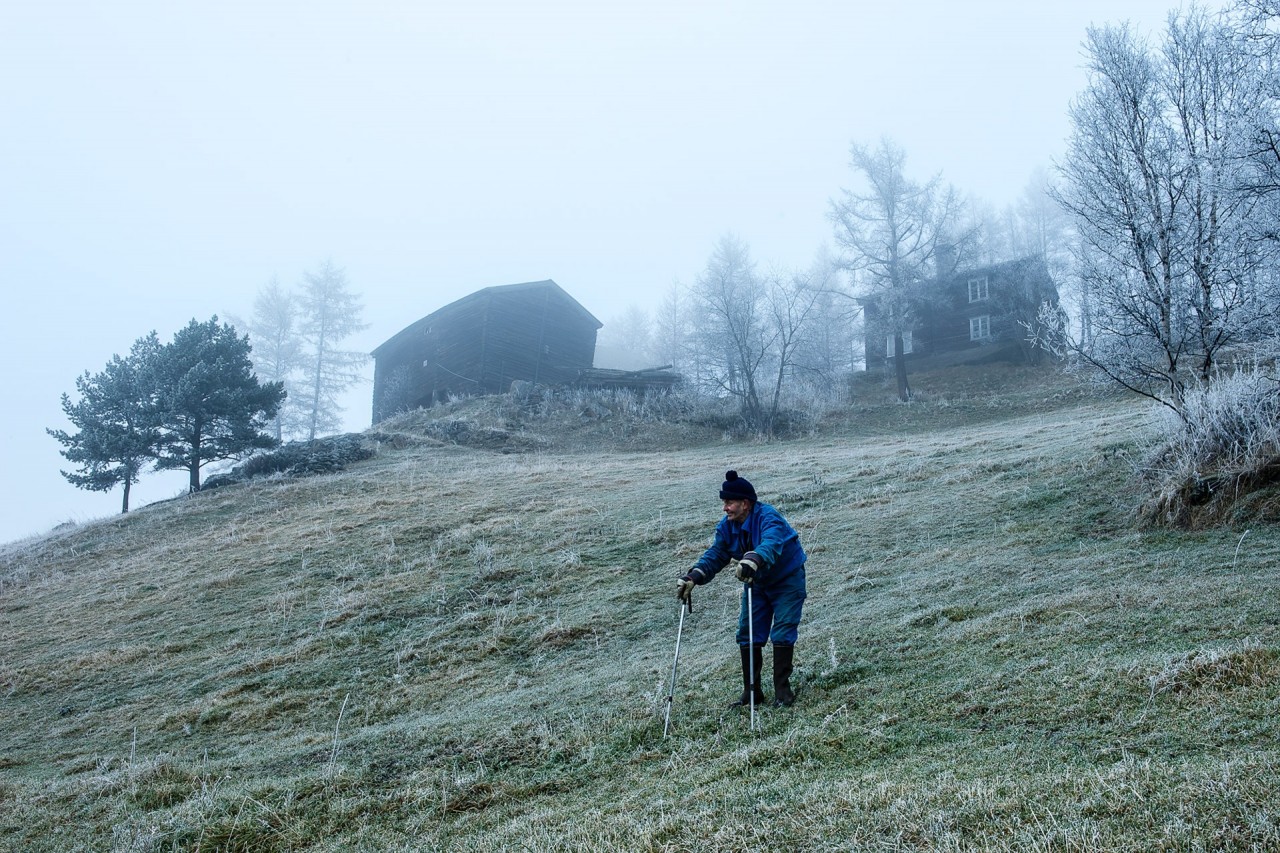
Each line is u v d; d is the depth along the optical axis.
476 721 5.90
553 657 8.17
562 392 34.75
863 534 10.38
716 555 5.12
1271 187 8.78
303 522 17.50
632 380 37.41
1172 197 10.38
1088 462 11.21
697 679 5.90
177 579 14.13
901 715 4.20
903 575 8.19
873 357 46.09
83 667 10.14
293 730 7.18
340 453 26.02
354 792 4.66
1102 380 12.18
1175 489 8.04
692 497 15.35
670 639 8.02
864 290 41.16
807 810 3.14
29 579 16.73
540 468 22.09
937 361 43.31
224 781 5.33
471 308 41.09
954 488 12.06
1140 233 10.54
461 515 16.06
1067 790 2.82
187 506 21.48
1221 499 7.71
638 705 5.48
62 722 8.41
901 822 2.84
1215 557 6.52
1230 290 9.89
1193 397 9.42
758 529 5.00
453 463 24.70
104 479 27.98
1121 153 10.89
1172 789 2.64
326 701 7.88
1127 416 17.25
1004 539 8.80
